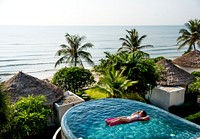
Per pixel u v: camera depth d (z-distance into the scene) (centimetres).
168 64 2631
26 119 1466
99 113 1593
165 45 13300
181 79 2484
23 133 1438
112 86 2025
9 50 9944
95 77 3856
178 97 2317
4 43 12169
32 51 9781
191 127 1412
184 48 12088
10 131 1459
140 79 2177
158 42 14850
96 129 1373
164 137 1306
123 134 1333
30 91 1944
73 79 2545
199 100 2505
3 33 19100
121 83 2031
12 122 1459
